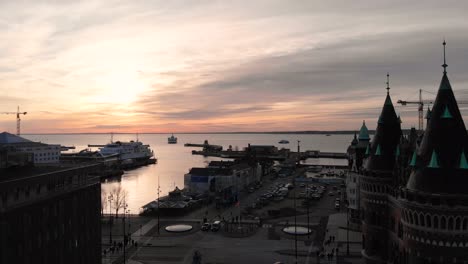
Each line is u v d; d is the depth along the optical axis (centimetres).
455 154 6338
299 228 13438
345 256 10688
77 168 8875
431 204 6181
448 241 6112
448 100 6662
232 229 13725
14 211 6812
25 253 7056
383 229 8750
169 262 10488
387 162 8775
